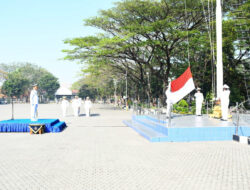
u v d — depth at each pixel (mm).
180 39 25422
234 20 21422
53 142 9758
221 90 13523
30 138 10789
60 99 96375
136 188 4766
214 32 23438
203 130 10109
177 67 30422
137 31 22844
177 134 9914
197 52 28766
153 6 22375
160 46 24344
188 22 24938
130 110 32750
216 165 6355
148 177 5418
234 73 27734
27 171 5918
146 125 13672
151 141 9719
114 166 6289
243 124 11078
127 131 12867
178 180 5219
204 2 21844
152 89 38094
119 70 36125
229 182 5090
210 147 8672
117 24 26875
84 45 26156
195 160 6867
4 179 5355
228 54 27094
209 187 4809
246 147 8656
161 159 6980
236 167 6168
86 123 16844
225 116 12734
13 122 12906
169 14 23859
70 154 7652
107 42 24078
